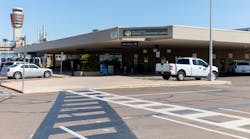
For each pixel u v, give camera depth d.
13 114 11.20
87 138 7.77
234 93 18.81
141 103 14.20
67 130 8.61
